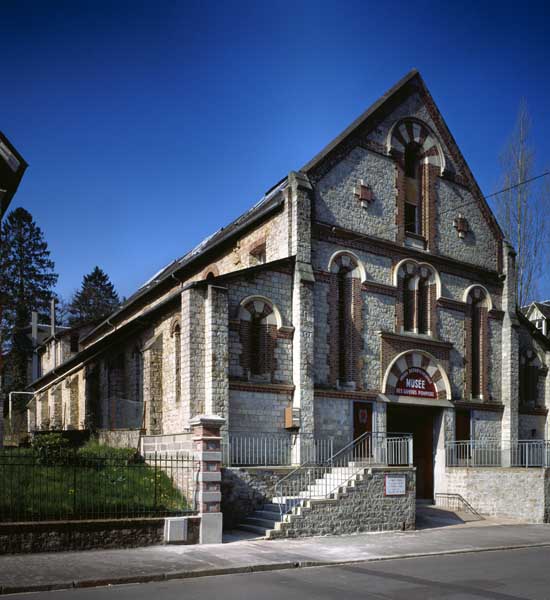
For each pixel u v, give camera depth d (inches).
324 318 937.5
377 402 976.9
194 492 657.6
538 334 1275.8
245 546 629.6
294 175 927.0
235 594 435.5
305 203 927.0
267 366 864.9
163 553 573.9
